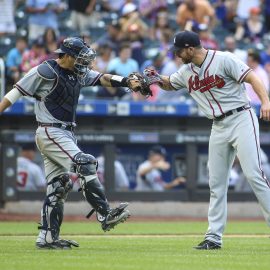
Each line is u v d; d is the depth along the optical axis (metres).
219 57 29.94
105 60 65.31
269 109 29.06
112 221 28.86
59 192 29.78
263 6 81.00
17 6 77.94
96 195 28.98
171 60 64.31
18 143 56.53
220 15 78.81
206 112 30.59
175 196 58.12
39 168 57.25
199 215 58.22
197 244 33.50
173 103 58.47
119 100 59.69
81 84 30.02
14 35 71.50
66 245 30.23
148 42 71.19
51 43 63.03
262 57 69.12
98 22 75.94
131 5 70.56
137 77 31.05
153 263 24.69
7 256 26.78
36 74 29.25
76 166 29.00
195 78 30.45
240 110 30.02
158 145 58.00
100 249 30.27
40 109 29.80
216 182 30.58
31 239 36.12
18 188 56.78
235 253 28.61
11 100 29.45
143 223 52.66
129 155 58.19
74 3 72.94
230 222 55.06
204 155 58.81
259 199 29.81
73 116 30.09
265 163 60.28
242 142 29.81
